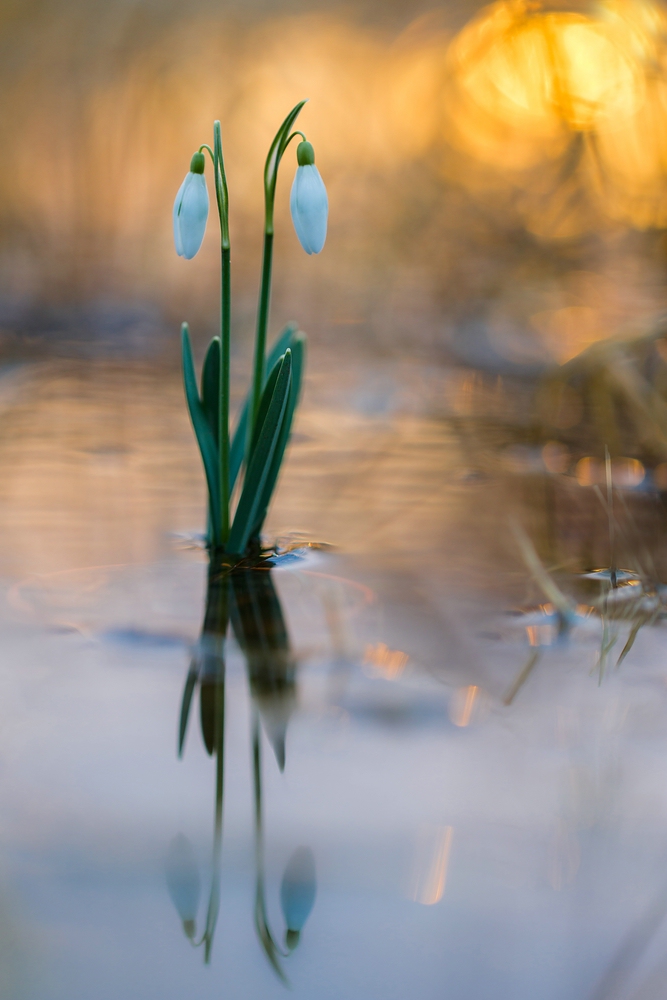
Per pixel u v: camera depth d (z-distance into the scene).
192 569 0.78
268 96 2.10
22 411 0.98
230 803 0.68
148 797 0.68
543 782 0.69
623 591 0.77
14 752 0.69
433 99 2.06
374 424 0.99
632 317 1.31
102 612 0.75
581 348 1.19
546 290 1.52
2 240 1.74
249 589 0.77
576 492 0.87
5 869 0.66
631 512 0.85
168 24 2.05
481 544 0.81
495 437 0.95
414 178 1.97
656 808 0.68
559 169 1.70
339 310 1.54
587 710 0.71
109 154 1.92
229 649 0.73
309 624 0.75
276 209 1.95
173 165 1.94
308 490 0.87
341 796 0.68
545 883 0.66
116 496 0.85
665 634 0.75
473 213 1.83
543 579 0.78
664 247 1.50
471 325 1.43
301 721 0.70
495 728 0.70
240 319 1.48
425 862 0.67
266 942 0.60
